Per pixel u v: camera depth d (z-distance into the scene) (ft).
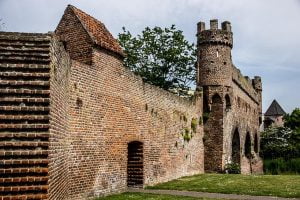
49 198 26.73
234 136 139.03
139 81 68.69
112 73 58.85
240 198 54.08
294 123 252.62
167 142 82.12
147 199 51.65
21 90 27.22
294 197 55.36
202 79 118.52
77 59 54.90
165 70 147.64
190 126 101.50
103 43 56.24
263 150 210.18
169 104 84.48
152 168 73.15
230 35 121.19
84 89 50.96
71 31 56.18
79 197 48.60
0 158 25.52
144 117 70.33
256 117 185.06
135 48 146.20
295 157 202.69
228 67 119.85
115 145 59.06
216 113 116.16
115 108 59.47
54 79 30.78
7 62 27.63
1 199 25.03
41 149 26.43
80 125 49.65
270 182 73.72
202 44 120.26
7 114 26.55
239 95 141.69
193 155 102.94
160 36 146.41
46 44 28.99
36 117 26.94
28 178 25.70
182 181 79.46
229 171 113.50
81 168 49.42
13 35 29.01
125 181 61.87
